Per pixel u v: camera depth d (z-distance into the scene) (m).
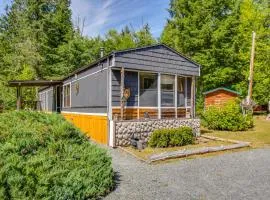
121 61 12.23
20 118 6.87
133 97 13.13
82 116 15.76
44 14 40.91
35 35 39.62
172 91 14.72
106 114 12.58
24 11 42.03
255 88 26.53
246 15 27.98
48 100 25.80
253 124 19.25
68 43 38.69
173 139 11.85
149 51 13.26
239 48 27.61
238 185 6.79
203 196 6.02
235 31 27.25
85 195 5.67
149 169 8.33
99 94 13.37
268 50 26.03
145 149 11.24
